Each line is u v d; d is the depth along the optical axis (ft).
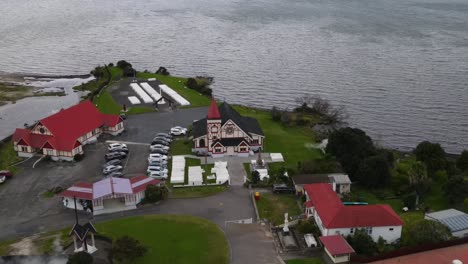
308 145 402.52
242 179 337.93
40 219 286.25
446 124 503.20
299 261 246.27
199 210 296.71
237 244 260.62
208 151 375.66
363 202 310.45
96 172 345.72
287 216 278.87
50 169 351.87
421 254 251.80
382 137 468.34
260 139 385.09
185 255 250.37
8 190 321.11
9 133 448.65
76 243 257.55
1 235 269.44
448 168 350.84
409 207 305.12
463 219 276.82
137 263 242.99
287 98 581.12
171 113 472.03
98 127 407.03
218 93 595.88
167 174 342.44
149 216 288.92
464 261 244.83
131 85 563.07
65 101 547.90
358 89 612.70
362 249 248.52
